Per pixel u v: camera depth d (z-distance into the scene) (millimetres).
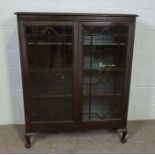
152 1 2090
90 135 2139
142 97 2398
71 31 1683
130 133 2178
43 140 2049
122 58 1831
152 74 2322
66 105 1908
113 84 1924
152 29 2172
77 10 2059
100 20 1674
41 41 1714
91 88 1896
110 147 1951
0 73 2164
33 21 1622
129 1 2078
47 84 1850
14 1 1980
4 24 2031
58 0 2016
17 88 2232
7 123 2334
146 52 2238
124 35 1755
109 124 1984
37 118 1908
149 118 2475
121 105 1951
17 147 1941
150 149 1928
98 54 1816
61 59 1779
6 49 2104
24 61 1727
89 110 1950
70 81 1837
